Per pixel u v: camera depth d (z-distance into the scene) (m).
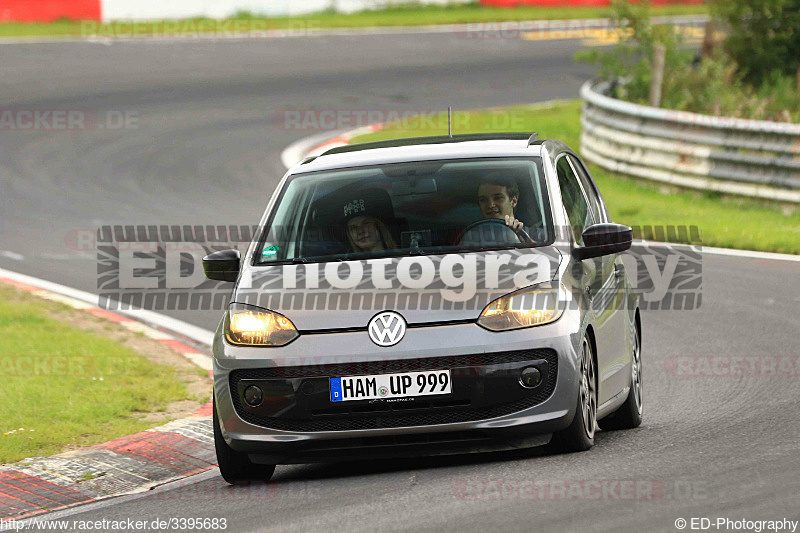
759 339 32.41
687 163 56.75
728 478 18.42
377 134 79.62
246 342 20.62
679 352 31.83
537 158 23.59
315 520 17.81
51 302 42.94
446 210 22.62
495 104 93.88
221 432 21.00
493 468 20.22
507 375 19.81
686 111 73.25
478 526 16.53
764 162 52.88
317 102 94.94
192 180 68.25
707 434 22.28
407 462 21.97
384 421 20.03
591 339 21.67
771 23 82.75
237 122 87.00
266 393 20.30
